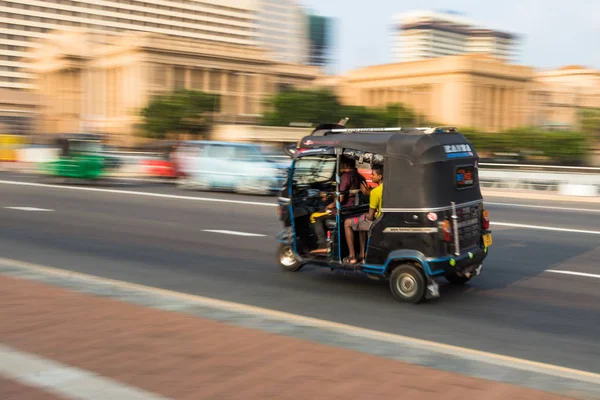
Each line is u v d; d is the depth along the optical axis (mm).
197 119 82188
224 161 21625
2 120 47438
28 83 128500
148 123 81188
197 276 8883
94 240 11812
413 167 7465
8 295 6840
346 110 82062
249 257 10320
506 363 4918
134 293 7047
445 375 4586
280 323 5945
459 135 8078
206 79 108938
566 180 26469
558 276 9086
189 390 4234
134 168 31016
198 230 13164
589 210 18438
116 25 136750
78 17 132375
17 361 4730
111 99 110312
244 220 14742
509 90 111750
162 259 10094
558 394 4262
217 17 150875
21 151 39781
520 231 13641
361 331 5867
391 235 7652
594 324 6711
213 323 5871
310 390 4270
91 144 24922
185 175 22781
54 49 114500
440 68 106875
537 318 6922
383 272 7781
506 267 9711
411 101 111750
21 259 9922
